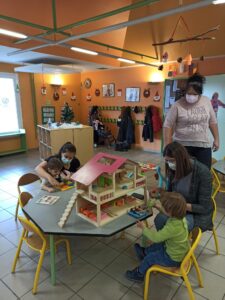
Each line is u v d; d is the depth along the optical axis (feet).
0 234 8.28
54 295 5.68
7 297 5.65
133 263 6.78
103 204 6.04
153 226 8.38
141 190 7.28
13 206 10.51
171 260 5.11
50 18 11.98
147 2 6.68
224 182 10.18
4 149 19.99
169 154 6.21
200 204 6.19
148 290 5.80
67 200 6.81
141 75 20.81
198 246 7.55
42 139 16.61
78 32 13.34
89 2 12.26
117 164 5.64
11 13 10.90
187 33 14.60
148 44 16.84
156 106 20.38
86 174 5.62
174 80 18.71
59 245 7.61
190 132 7.50
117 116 23.25
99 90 24.23
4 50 13.53
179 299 5.56
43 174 7.85
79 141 15.80
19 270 6.51
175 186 6.52
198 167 6.16
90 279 6.17
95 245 7.62
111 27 8.16
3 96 19.57
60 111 24.14
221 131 16.39
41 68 17.07
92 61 17.95
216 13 12.26
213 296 5.64
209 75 16.83
